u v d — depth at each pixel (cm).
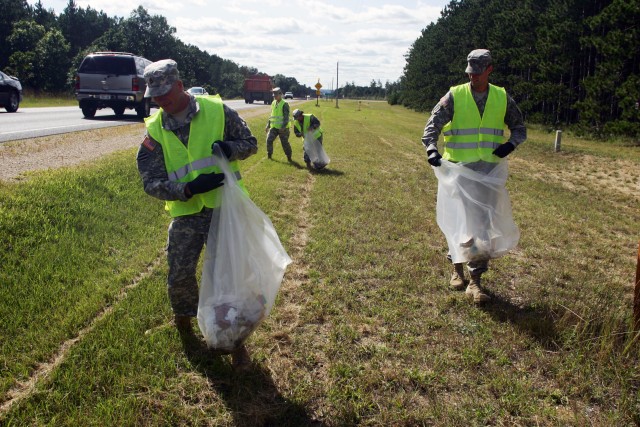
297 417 281
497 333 374
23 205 545
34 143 1012
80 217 565
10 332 346
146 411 279
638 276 345
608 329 351
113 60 1747
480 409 289
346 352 344
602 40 2175
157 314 382
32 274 431
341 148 1600
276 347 351
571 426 277
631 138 2142
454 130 436
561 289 467
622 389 301
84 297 403
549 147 1870
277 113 1216
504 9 3578
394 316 398
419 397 303
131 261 492
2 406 279
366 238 613
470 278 445
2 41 4897
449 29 5072
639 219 821
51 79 4662
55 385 294
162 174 307
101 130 1334
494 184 420
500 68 3403
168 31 6838
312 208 759
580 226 736
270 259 313
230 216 301
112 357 321
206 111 309
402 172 1184
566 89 2675
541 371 328
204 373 316
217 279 299
